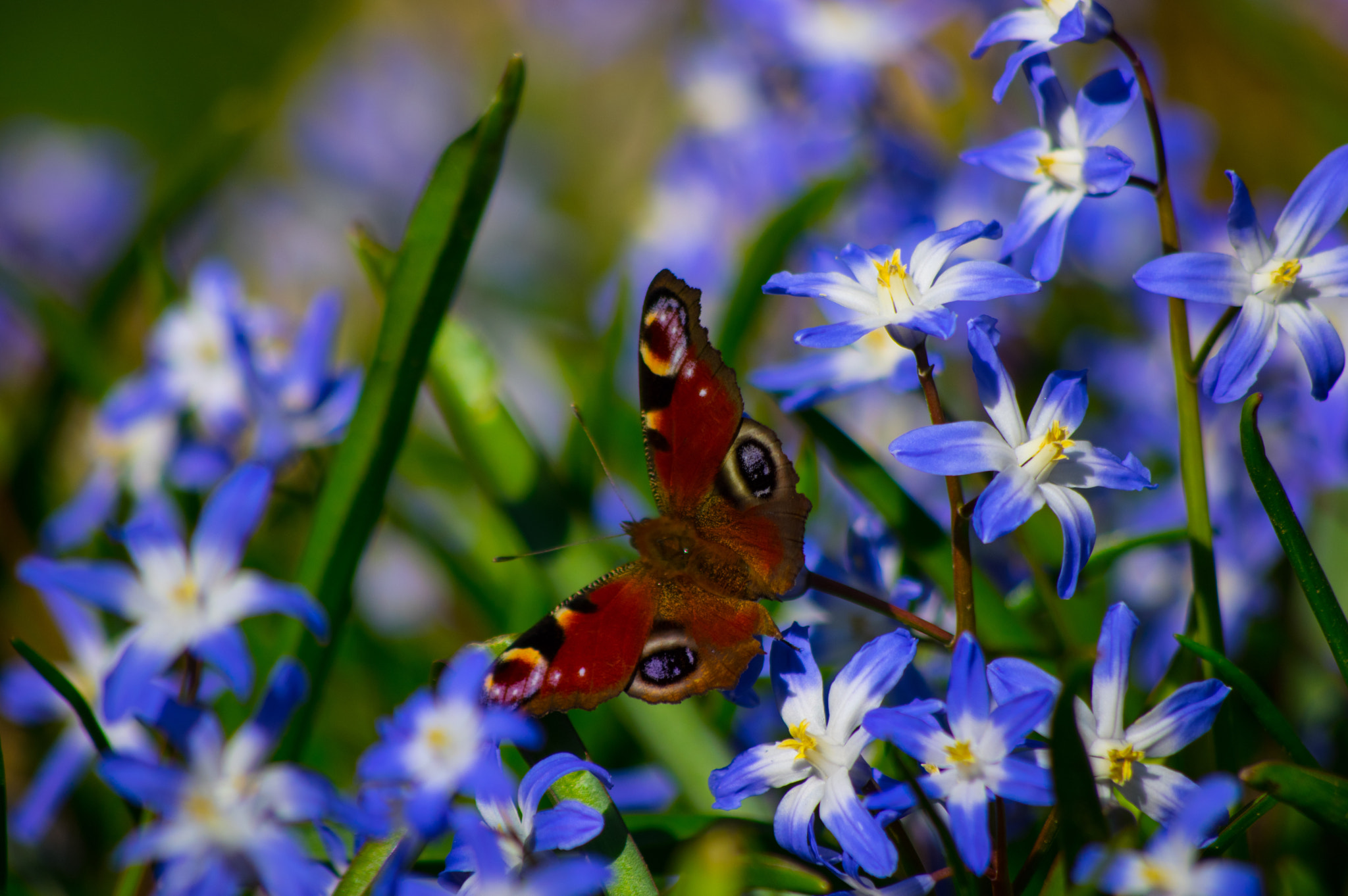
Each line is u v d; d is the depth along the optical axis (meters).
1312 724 0.60
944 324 0.53
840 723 0.53
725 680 0.55
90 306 0.68
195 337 0.65
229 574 0.54
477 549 0.64
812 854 0.53
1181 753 0.56
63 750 0.60
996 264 0.54
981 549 0.60
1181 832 0.50
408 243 0.57
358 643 0.63
